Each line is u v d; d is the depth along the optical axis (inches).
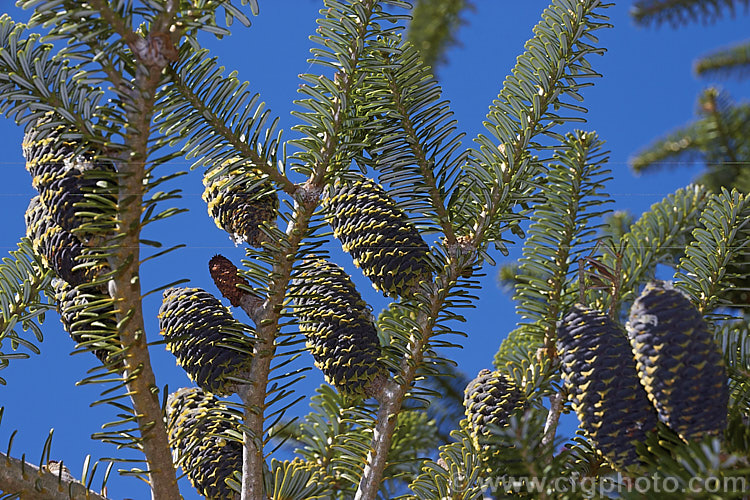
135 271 54.3
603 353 56.1
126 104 51.4
